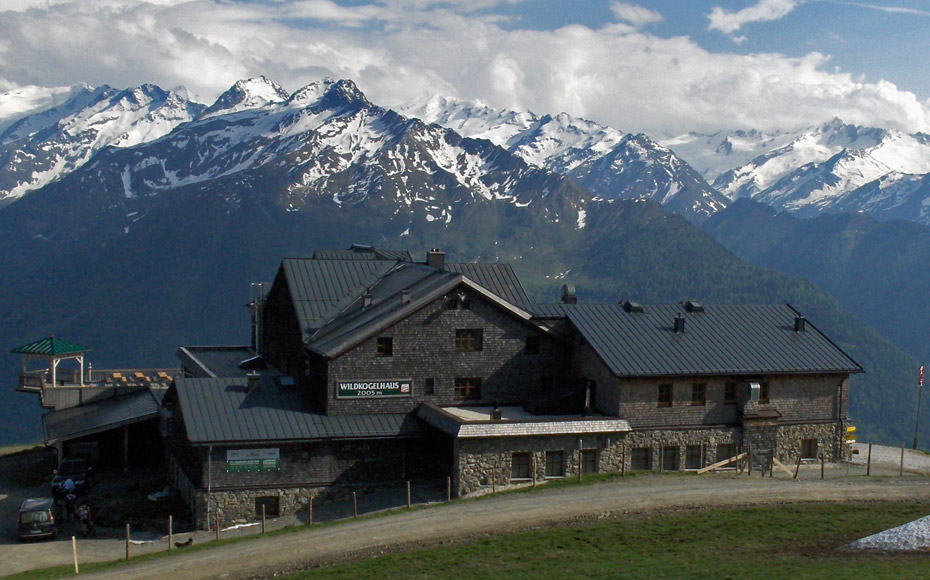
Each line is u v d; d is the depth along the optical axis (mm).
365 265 68062
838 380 58312
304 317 62156
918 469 58156
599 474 52312
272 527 48531
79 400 73688
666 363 55031
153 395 69125
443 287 56312
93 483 60656
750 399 55375
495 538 40969
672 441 54531
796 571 33844
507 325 58156
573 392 56719
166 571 39000
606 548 38781
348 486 52500
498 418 52375
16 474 67562
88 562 43062
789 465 57031
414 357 56125
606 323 58688
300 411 54156
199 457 50375
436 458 54562
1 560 44531
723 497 46438
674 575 34344
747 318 61469
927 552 35375
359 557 39312
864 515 42812
